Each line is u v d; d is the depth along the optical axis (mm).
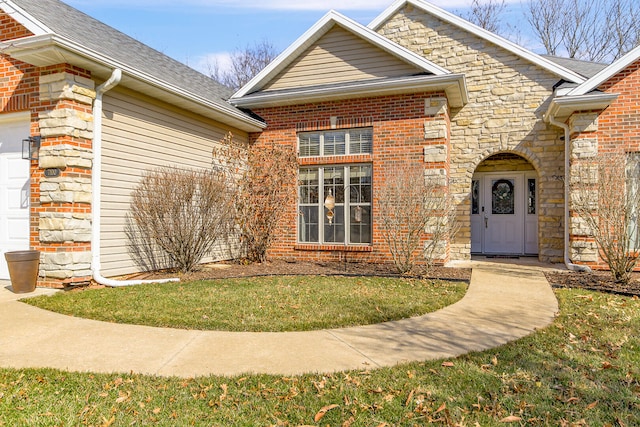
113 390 3023
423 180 8234
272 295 6039
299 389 3047
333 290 6434
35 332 4371
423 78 8875
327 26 10414
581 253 8516
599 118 8453
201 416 2666
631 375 3287
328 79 10578
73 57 6188
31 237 6672
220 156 10031
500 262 9984
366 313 5133
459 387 3080
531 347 3930
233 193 9516
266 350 3883
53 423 2570
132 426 2543
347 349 3918
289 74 10945
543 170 10109
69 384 3113
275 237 10477
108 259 7238
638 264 8422
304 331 4484
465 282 7215
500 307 5516
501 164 11742
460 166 10688
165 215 7812
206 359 3652
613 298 5934
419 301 5766
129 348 3922
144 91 7871
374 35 9859
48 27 5980
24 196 6910
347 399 2857
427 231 9062
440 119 9188
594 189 7723
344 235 10094
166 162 8594
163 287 6621
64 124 6371
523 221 11586
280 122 10719
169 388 3062
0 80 6930
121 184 7520
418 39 11375
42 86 6516
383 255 9547
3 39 6785
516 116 10344
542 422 2605
